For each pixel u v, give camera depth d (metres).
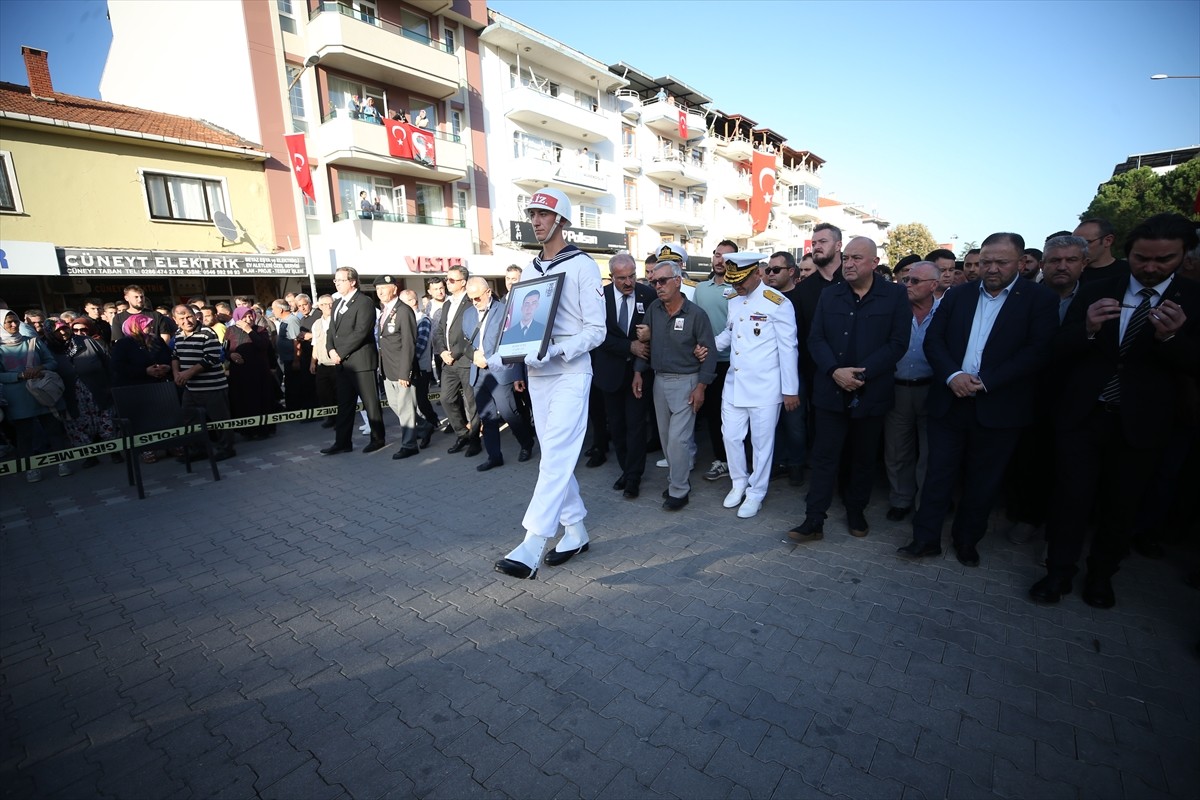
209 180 14.66
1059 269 3.79
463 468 6.15
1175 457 3.60
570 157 24.92
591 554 4.00
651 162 29.08
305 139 15.15
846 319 3.78
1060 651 2.81
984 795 2.03
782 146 41.16
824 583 3.50
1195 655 2.75
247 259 14.46
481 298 6.08
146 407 5.81
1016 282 3.28
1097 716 2.38
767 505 4.80
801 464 5.23
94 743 2.44
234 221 15.08
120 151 13.21
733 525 4.41
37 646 3.16
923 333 4.15
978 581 3.48
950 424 3.54
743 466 4.71
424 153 18.06
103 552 4.36
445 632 3.15
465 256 19.75
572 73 24.66
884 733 2.32
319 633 3.19
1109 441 3.00
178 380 6.44
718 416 5.46
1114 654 2.78
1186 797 2.00
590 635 3.06
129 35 19.08
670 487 4.74
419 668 2.85
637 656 2.86
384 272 17.48
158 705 2.66
